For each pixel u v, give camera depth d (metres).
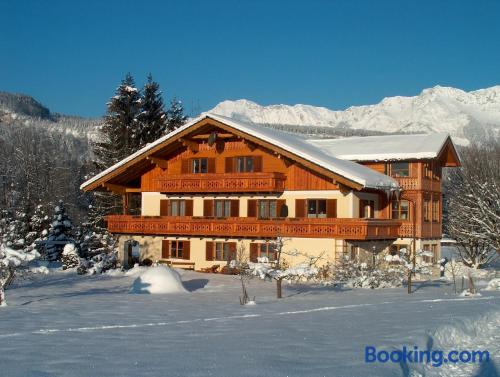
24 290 26.48
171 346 12.01
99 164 55.91
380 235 34.69
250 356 10.85
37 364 10.27
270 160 36.50
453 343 14.28
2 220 36.81
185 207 39.25
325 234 33.38
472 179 47.25
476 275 40.53
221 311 18.86
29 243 49.94
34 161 86.88
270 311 18.69
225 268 35.47
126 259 40.25
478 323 16.45
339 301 21.83
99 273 36.44
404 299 22.33
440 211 42.69
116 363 10.31
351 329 14.33
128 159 38.69
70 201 83.12
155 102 58.09
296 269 23.47
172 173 39.72
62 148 134.00
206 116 36.50
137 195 53.59
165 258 38.97
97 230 52.28
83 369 9.85
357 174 32.69
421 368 11.23
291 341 12.57
